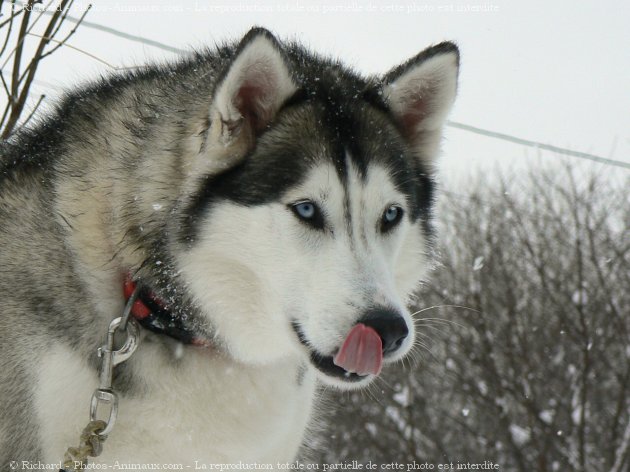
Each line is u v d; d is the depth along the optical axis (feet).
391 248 14.85
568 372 44.80
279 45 14.38
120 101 15.34
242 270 14.28
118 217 14.11
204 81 15.03
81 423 13.55
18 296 13.97
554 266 49.52
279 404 15.01
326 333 13.56
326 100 15.12
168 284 14.02
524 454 42.37
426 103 16.42
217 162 14.14
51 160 15.11
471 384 43.06
